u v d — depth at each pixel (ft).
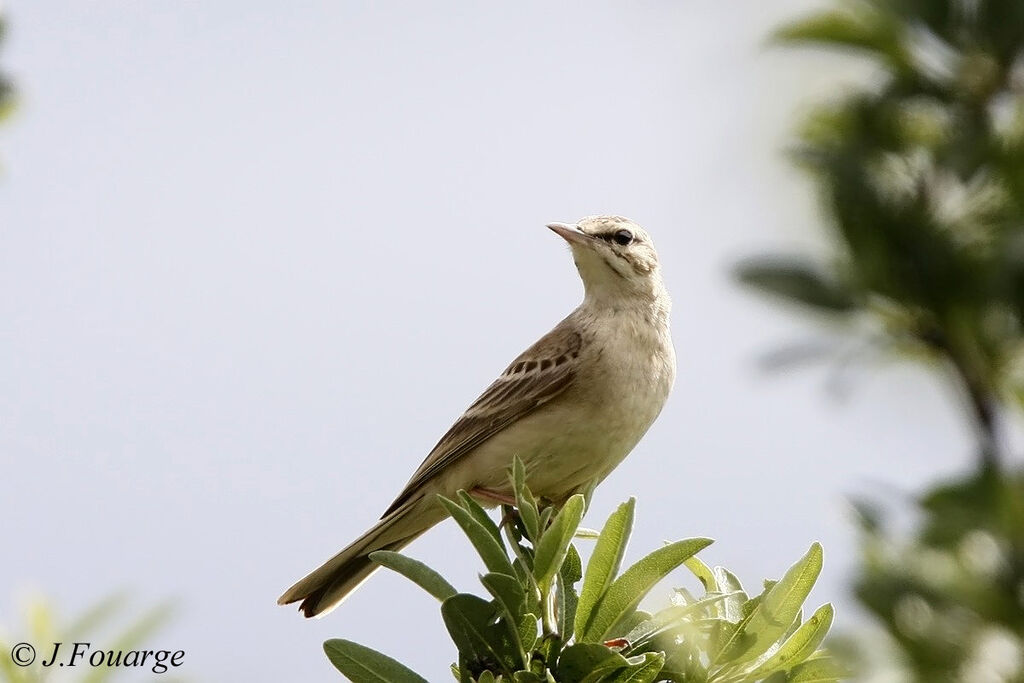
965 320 23.43
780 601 23.98
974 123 24.45
